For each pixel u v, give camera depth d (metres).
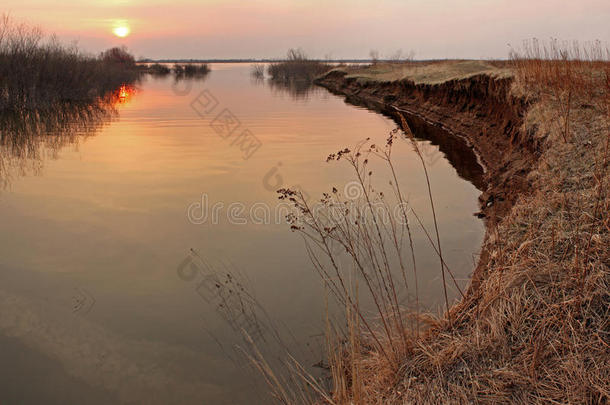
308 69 47.56
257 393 3.31
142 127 14.44
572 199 4.38
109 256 5.35
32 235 5.90
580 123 6.34
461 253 5.28
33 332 3.96
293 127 14.66
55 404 3.21
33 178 8.41
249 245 5.59
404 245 5.50
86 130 13.77
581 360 2.73
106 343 3.85
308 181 8.23
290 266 5.06
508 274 3.61
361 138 12.73
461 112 14.64
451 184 8.16
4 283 4.75
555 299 3.22
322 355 3.63
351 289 4.54
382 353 3.40
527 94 8.95
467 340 3.19
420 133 13.80
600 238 3.56
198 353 3.73
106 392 3.32
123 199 7.26
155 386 3.37
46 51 20.28
